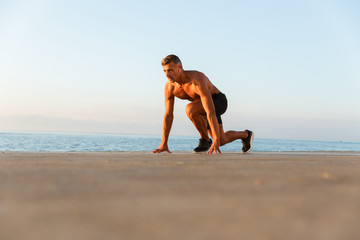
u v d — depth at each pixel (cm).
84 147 1571
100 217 87
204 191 127
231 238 70
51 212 92
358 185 147
